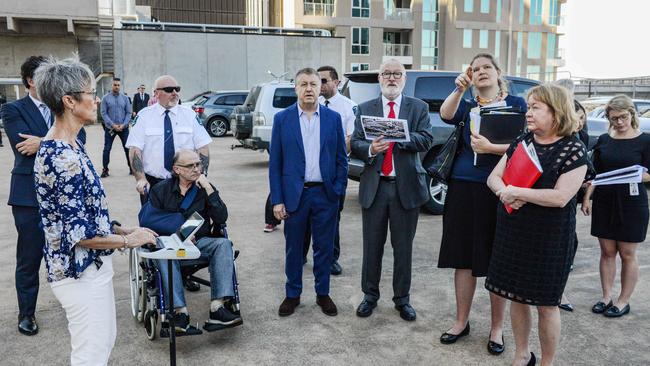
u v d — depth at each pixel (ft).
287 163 12.59
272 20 124.16
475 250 10.87
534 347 11.33
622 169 12.03
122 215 22.82
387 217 12.69
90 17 80.07
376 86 21.91
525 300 9.12
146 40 81.35
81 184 7.14
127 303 13.64
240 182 31.17
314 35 89.15
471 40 135.33
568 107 8.70
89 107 7.45
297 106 12.71
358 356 10.92
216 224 12.28
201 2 123.75
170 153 13.66
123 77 81.35
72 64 7.40
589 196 12.83
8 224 21.34
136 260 12.02
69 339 11.59
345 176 13.02
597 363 10.61
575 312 13.10
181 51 82.84
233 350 11.16
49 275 7.34
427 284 14.93
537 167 8.63
